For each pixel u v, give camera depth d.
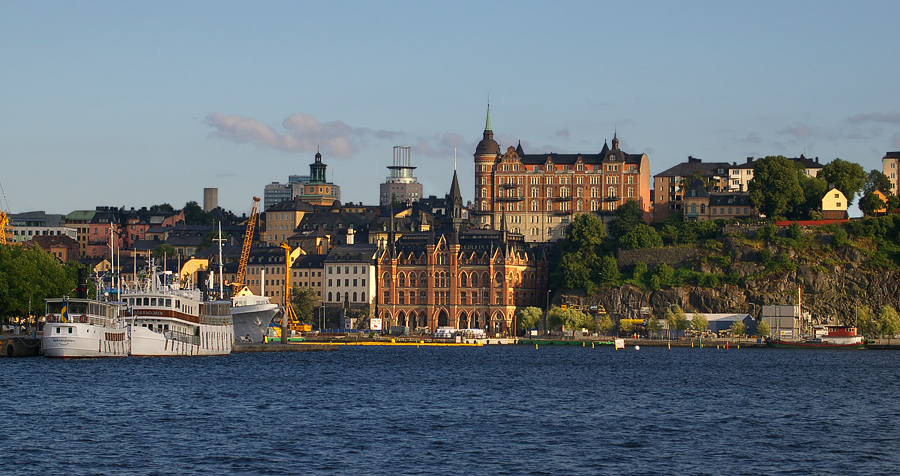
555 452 145.12
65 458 136.00
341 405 187.88
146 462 135.00
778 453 146.00
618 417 177.50
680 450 147.50
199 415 171.38
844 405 197.50
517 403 194.88
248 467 133.38
